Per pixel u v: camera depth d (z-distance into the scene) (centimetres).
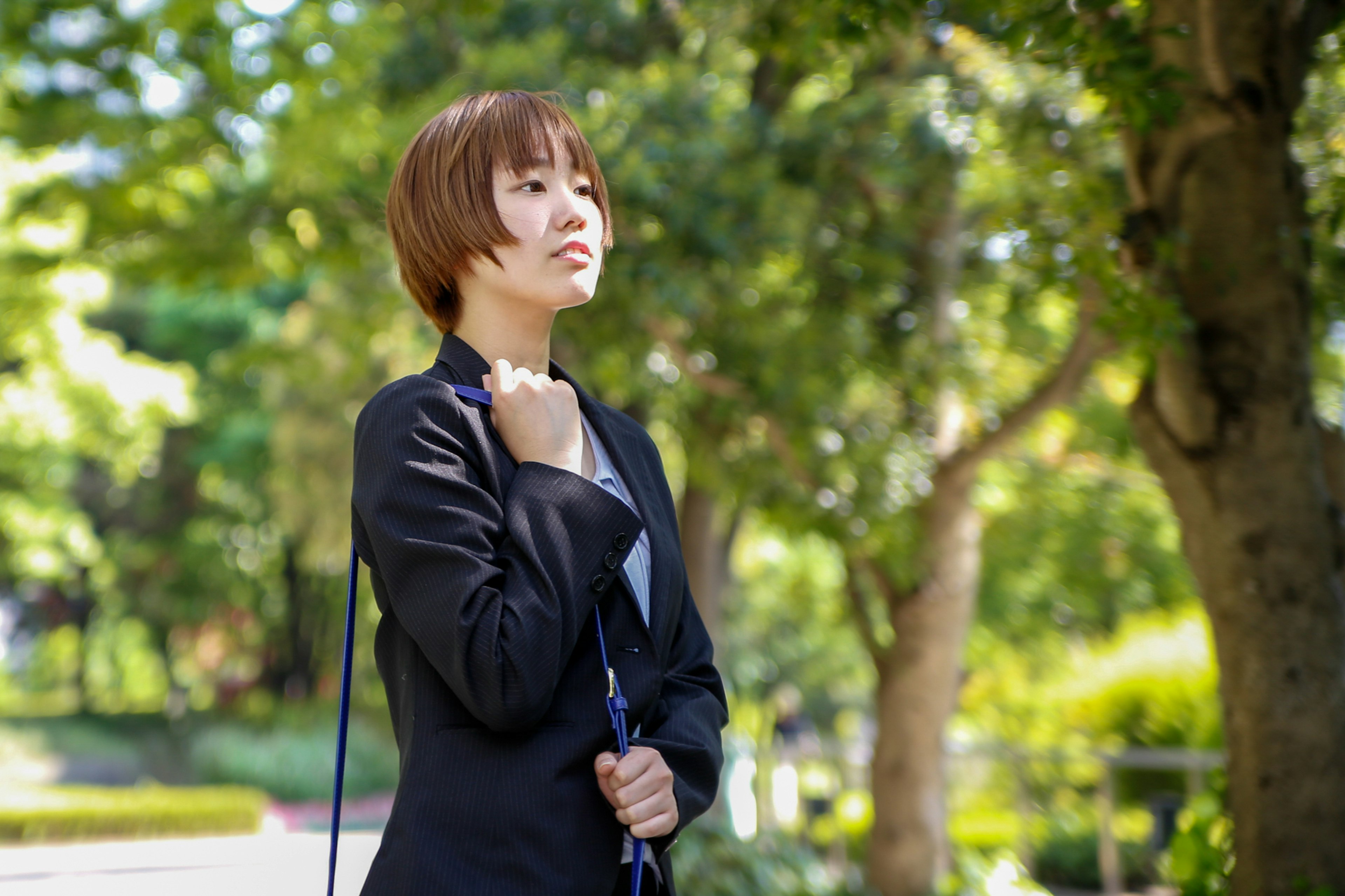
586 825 127
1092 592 1132
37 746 2175
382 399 137
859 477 747
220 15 753
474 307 146
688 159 673
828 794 1093
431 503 128
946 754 855
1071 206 394
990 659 1367
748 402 745
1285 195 331
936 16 382
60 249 959
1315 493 322
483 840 124
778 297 777
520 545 127
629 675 133
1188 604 1180
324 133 727
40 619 3653
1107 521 1051
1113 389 888
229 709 2995
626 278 651
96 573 2878
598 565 130
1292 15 333
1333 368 598
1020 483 1013
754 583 1777
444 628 123
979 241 789
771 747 1147
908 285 816
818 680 2014
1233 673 321
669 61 764
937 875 834
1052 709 1255
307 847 802
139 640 3706
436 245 143
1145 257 343
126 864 725
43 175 1177
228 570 2928
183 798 1066
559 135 144
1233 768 323
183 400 1806
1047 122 603
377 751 1739
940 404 823
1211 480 325
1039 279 455
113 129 800
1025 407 771
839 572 1397
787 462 761
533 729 128
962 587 836
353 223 820
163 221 848
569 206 142
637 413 902
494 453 136
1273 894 309
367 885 127
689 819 135
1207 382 325
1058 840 1004
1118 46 319
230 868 711
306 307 1508
